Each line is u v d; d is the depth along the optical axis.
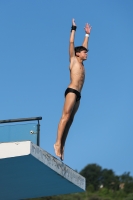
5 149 17.58
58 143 19.38
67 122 19.52
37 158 17.84
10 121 20.08
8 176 19.50
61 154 19.59
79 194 57.06
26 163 18.16
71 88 19.28
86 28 20.84
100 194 62.56
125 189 63.75
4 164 18.14
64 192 22.00
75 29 19.88
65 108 19.22
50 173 19.27
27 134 19.39
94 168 69.50
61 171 19.58
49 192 21.98
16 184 20.61
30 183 20.53
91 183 67.44
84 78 19.78
